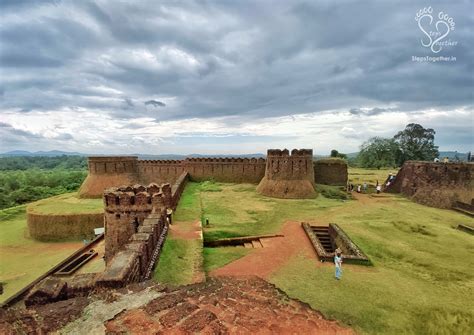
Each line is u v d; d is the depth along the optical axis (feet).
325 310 38.45
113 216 66.59
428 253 61.00
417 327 35.06
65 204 127.13
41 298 24.67
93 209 116.57
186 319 20.13
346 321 35.68
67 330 18.66
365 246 65.26
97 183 147.33
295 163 125.90
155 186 75.20
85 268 66.39
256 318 22.86
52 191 225.15
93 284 26.43
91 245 82.84
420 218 90.79
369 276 50.42
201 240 56.85
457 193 108.58
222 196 124.36
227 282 32.30
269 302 26.84
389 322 35.73
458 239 70.03
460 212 100.68
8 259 90.02
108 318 20.21
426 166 121.60
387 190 143.84
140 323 19.51
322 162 151.23
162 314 20.77
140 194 65.41
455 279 49.01
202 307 22.65
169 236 58.03
